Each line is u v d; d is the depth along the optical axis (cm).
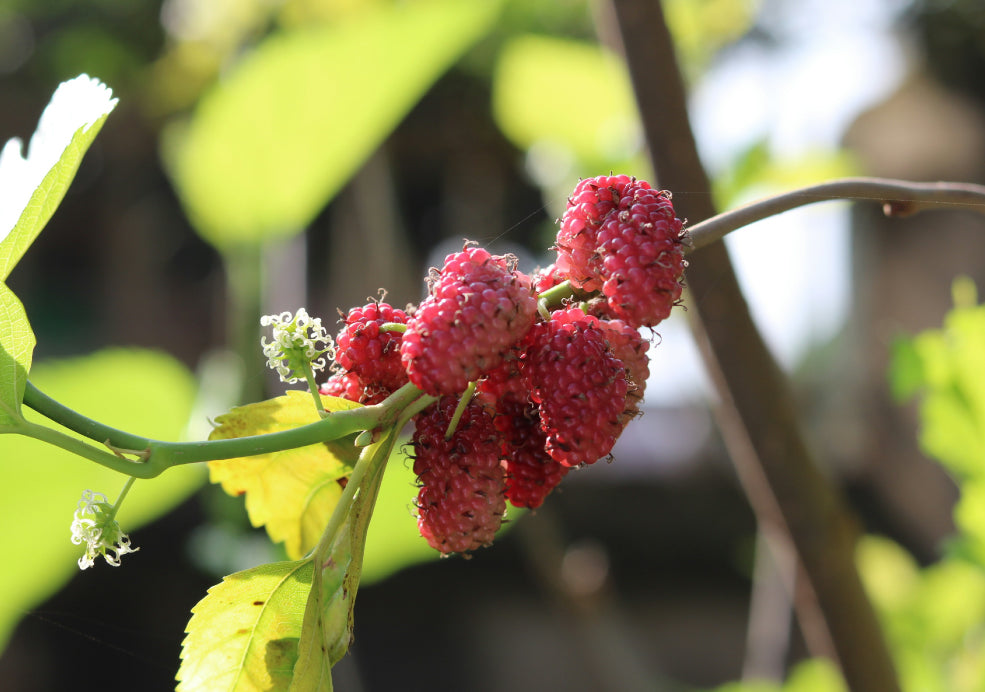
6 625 50
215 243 51
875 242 135
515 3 91
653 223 32
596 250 32
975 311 44
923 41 122
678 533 142
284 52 43
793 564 40
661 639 145
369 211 70
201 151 45
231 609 32
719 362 39
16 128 117
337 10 63
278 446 31
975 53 121
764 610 61
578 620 69
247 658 33
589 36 90
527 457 33
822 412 130
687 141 39
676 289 32
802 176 64
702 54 73
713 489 142
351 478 32
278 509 35
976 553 45
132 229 140
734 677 141
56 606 124
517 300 32
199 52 76
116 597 123
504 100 69
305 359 32
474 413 33
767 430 39
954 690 56
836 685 56
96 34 103
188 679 32
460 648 151
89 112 32
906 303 133
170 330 138
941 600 59
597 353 32
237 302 52
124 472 31
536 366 32
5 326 31
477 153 109
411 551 48
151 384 46
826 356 128
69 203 141
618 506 143
